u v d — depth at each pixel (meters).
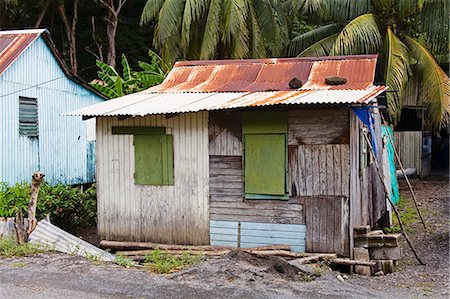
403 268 8.46
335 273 7.75
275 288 6.55
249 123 8.67
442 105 15.35
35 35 12.22
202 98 9.22
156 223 9.28
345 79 9.40
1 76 11.14
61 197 11.32
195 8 16.42
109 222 9.56
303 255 8.20
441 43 15.84
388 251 8.23
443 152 22.17
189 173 9.06
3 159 11.19
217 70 10.88
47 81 12.73
